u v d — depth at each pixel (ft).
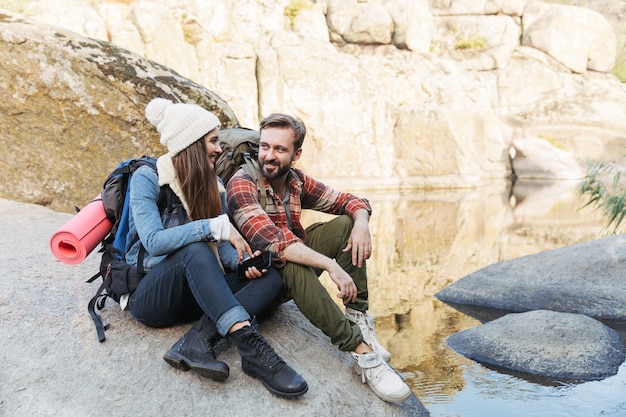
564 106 70.18
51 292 9.44
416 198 48.32
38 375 7.55
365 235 9.24
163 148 18.53
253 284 8.19
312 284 8.21
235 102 54.34
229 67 53.93
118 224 8.09
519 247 27.66
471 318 16.44
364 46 68.80
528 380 11.87
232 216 8.72
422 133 59.00
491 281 18.88
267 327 9.52
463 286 19.11
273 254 8.21
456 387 11.46
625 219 36.40
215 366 7.46
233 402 7.63
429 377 11.96
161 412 7.31
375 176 57.16
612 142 65.87
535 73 73.00
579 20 73.00
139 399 7.41
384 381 8.56
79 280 10.09
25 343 8.03
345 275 8.12
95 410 7.20
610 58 74.02
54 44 17.21
